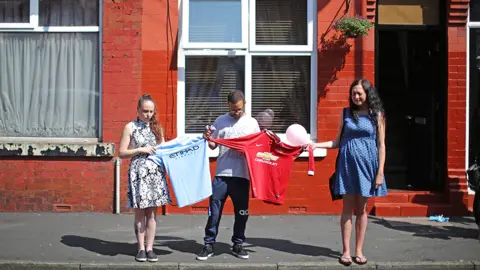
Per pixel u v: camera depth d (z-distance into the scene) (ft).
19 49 33.63
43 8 33.47
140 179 23.43
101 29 32.99
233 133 24.45
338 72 32.45
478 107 33.24
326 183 32.65
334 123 32.50
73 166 32.40
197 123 33.06
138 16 32.27
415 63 35.73
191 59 32.94
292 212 32.73
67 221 30.73
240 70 33.09
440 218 31.65
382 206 32.58
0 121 33.63
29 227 29.40
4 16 33.50
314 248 26.18
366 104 23.91
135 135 23.79
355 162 23.54
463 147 33.04
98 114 33.35
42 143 32.22
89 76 33.37
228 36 32.99
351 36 31.45
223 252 25.36
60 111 33.55
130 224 30.22
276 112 33.09
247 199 24.66
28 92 33.63
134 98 32.32
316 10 32.68
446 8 33.27
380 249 26.04
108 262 23.61
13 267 23.27
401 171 36.65
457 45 32.99
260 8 33.14
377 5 33.76
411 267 23.66
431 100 34.53
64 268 23.18
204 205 32.78
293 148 24.73
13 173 32.42
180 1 32.60
